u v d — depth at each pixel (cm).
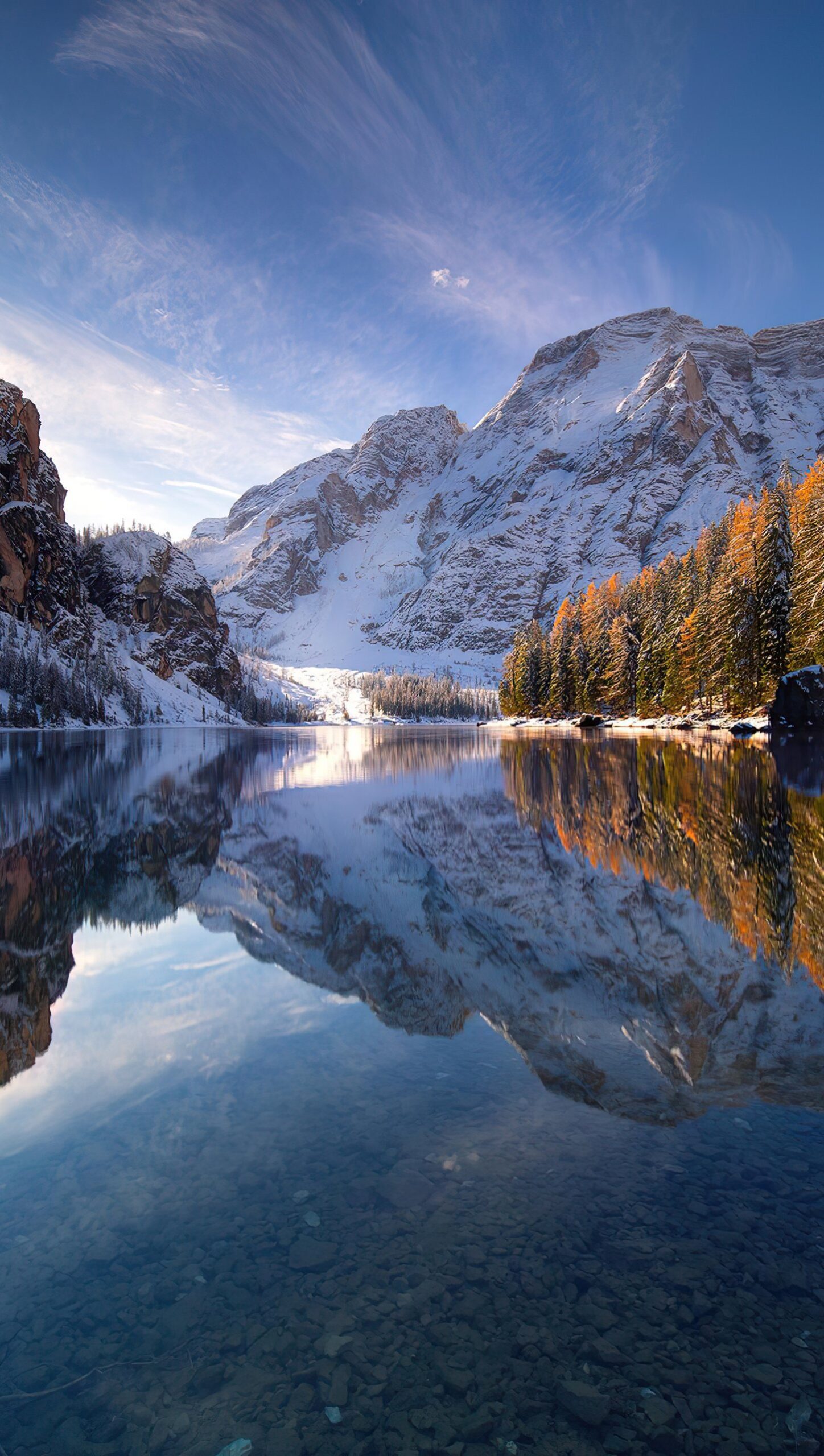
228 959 604
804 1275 257
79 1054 436
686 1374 221
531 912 722
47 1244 283
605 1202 295
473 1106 369
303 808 1631
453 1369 228
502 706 12412
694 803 1516
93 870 967
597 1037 448
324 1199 303
